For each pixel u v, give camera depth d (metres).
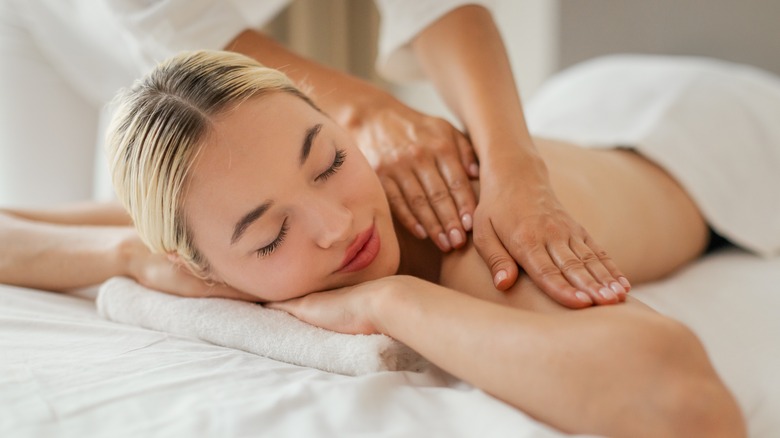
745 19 2.01
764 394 0.79
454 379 0.81
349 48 2.96
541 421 0.67
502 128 0.98
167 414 0.68
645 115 1.50
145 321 1.00
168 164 0.83
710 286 1.18
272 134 0.82
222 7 1.20
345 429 0.64
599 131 1.51
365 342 0.79
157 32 1.17
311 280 0.86
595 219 1.11
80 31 1.53
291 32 2.69
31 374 0.76
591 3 2.25
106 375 0.77
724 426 0.61
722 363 0.86
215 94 0.82
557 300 0.75
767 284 1.17
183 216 0.85
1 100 1.60
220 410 0.67
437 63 1.18
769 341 0.93
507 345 0.69
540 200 0.86
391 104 1.11
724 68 1.72
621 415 0.62
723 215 1.37
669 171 1.37
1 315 0.98
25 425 0.65
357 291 0.84
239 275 0.87
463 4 1.17
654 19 2.16
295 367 0.82
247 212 0.81
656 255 1.23
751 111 1.54
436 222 0.95
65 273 1.15
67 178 1.71
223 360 0.83
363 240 0.86
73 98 1.69
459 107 1.11
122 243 1.10
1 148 1.62
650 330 0.65
